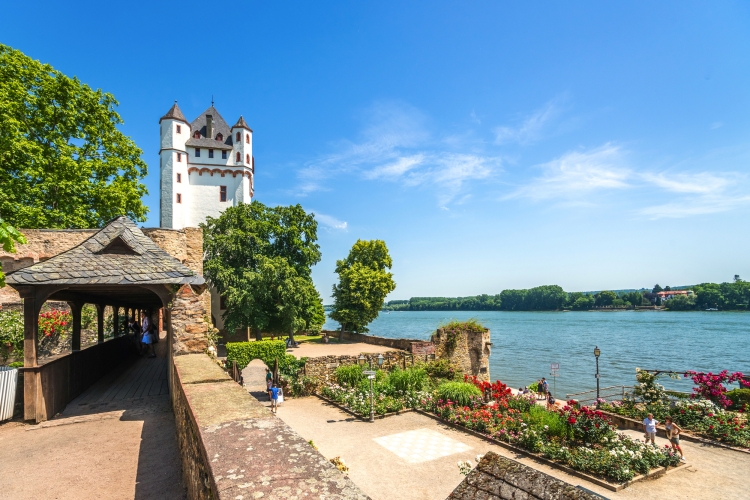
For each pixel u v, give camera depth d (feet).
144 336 58.90
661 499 37.63
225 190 178.81
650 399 63.36
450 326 115.55
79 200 84.99
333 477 7.64
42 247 71.20
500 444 52.24
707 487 39.78
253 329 135.64
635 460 43.27
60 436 23.50
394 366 101.86
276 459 8.64
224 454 8.98
